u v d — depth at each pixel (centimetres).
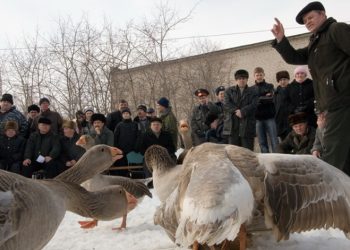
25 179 395
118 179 760
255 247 483
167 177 626
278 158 430
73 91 2295
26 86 2309
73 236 625
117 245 560
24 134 1193
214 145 457
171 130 1214
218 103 1293
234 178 383
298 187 423
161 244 535
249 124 1057
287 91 1027
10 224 359
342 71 541
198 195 371
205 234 350
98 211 562
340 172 445
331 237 512
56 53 2309
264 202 417
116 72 2359
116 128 1202
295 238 513
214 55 3150
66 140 1112
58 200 429
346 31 534
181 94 2777
